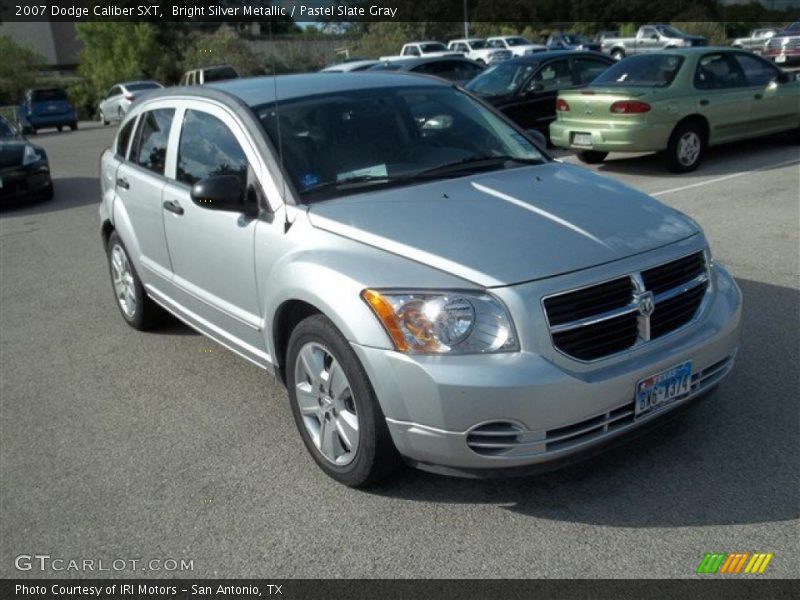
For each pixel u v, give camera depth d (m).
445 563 3.10
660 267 3.40
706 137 10.60
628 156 12.17
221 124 4.50
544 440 3.09
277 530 3.40
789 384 4.26
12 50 43.94
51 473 4.05
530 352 3.08
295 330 3.66
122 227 5.62
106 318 6.48
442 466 3.24
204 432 4.34
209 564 3.23
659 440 3.80
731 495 3.35
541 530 3.23
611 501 3.38
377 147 4.31
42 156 12.38
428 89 4.88
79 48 56.44
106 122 33.69
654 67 10.72
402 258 3.34
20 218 11.38
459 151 4.48
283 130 4.23
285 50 9.95
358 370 3.30
